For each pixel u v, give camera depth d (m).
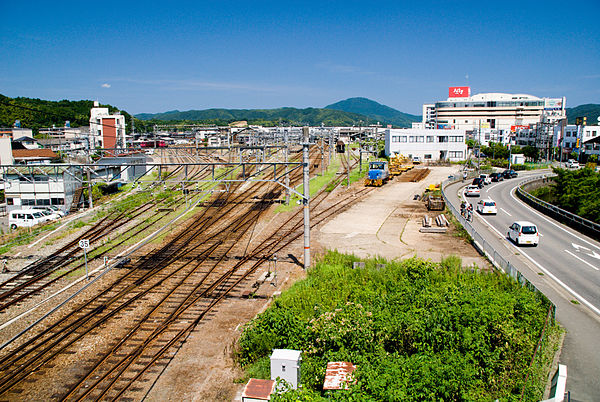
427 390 10.55
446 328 13.78
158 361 14.22
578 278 20.89
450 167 77.62
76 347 15.11
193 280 21.70
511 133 119.31
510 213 38.59
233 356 14.53
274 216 37.59
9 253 26.88
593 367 13.01
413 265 20.52
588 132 94.56
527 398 11.09
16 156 58.50
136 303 18.86
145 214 38.06
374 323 14.52
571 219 32.91
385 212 39.00
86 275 22.14
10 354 14.66
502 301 15.95
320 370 12.65
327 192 49.50
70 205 42.19
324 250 26.84
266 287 20.70
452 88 147.62
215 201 44.12
